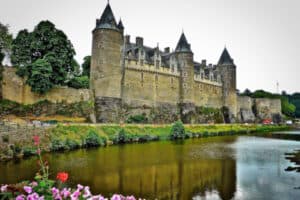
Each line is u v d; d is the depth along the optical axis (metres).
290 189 16.08
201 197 14.47
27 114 36.34
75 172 19.09
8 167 19.91
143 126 45.06
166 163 23.44
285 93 168.38
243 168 21.91
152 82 55.53
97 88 45.50
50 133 29.75
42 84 37.41
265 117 90.62
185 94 61.12
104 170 20.05
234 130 60.88
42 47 41.09
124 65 50.62
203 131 53.59
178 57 62.91
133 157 25.97
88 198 6.64
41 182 6.48
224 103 77.25
